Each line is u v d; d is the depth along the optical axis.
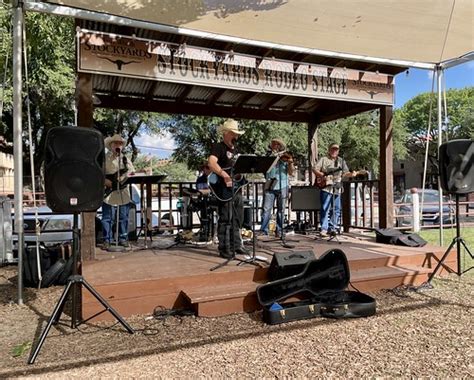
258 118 6.62
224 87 4.46
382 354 2.59
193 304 3.32
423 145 27.66
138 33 4.43
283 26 4.18
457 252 4.50
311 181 7.03
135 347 2.73
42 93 13.15
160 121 17.27
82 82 3.87
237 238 4.33
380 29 4.31
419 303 3.60
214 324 3.16
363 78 5.24
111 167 4.78
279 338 2.88
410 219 9.28
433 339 2.82
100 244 5.36
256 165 3.78
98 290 3.22
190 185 6.80
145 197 6.40
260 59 4.62
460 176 4.07
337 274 3.67
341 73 5.09
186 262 4.05
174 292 3.46
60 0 3.55
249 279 3.71
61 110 14.73
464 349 2.64
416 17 4.05
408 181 32.09
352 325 3.12
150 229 5.84
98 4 3.61
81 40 3.80
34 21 5.38
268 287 3.44
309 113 7.00
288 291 3.48
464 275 4.53
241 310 3.43
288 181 5.91
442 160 4.15
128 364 2.48
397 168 32.88
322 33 4.37
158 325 3.14
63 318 3.36
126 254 4.54
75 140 2.75
